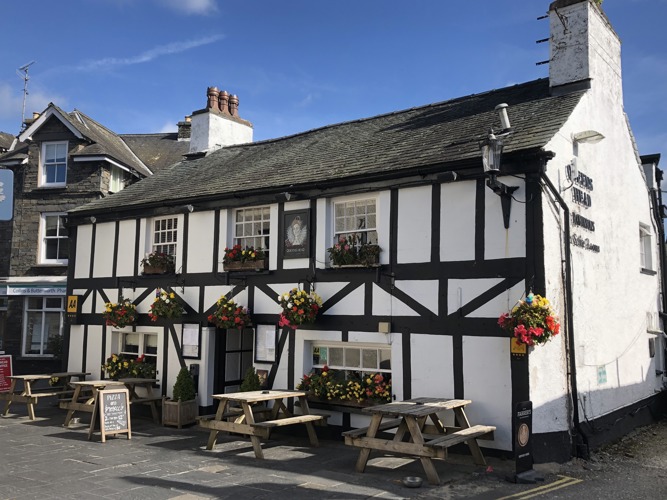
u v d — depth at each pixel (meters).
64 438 9.88
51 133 18.23
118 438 9.90
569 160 9.06
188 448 9.09
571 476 7.50
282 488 6.82
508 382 8.07
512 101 11.18
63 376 12.75
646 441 10.02
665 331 13.10
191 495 6.56
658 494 6.79
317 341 10.35
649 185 13.24
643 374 11.60
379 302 9.50
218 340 11.85
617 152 11.10
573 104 9.49
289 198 10.73
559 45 10.49
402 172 9.30
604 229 10.23
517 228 8.27
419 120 12.48
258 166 13.23
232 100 17.72
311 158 12.35
